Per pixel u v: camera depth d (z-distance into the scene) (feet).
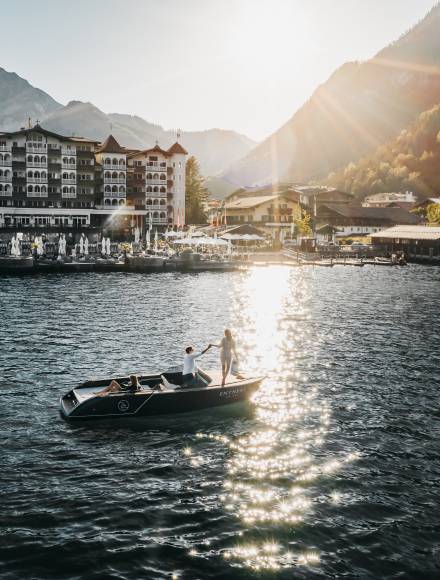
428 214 546.67
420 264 391.65
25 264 279.69
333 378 97.91
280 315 166.71
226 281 262.88
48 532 50.19
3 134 428.97
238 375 87.10
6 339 122.62
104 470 62.18
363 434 73.00
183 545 48.91
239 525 52.08
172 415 78.95
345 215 529.04
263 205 497.46
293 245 428.56
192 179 576.61
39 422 75.15
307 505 55.62
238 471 62.59
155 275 286.05
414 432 73.67
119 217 475.31
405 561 47.14
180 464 64.13
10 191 434.71
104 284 239.50
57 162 449.89
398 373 101.09
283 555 47.78
